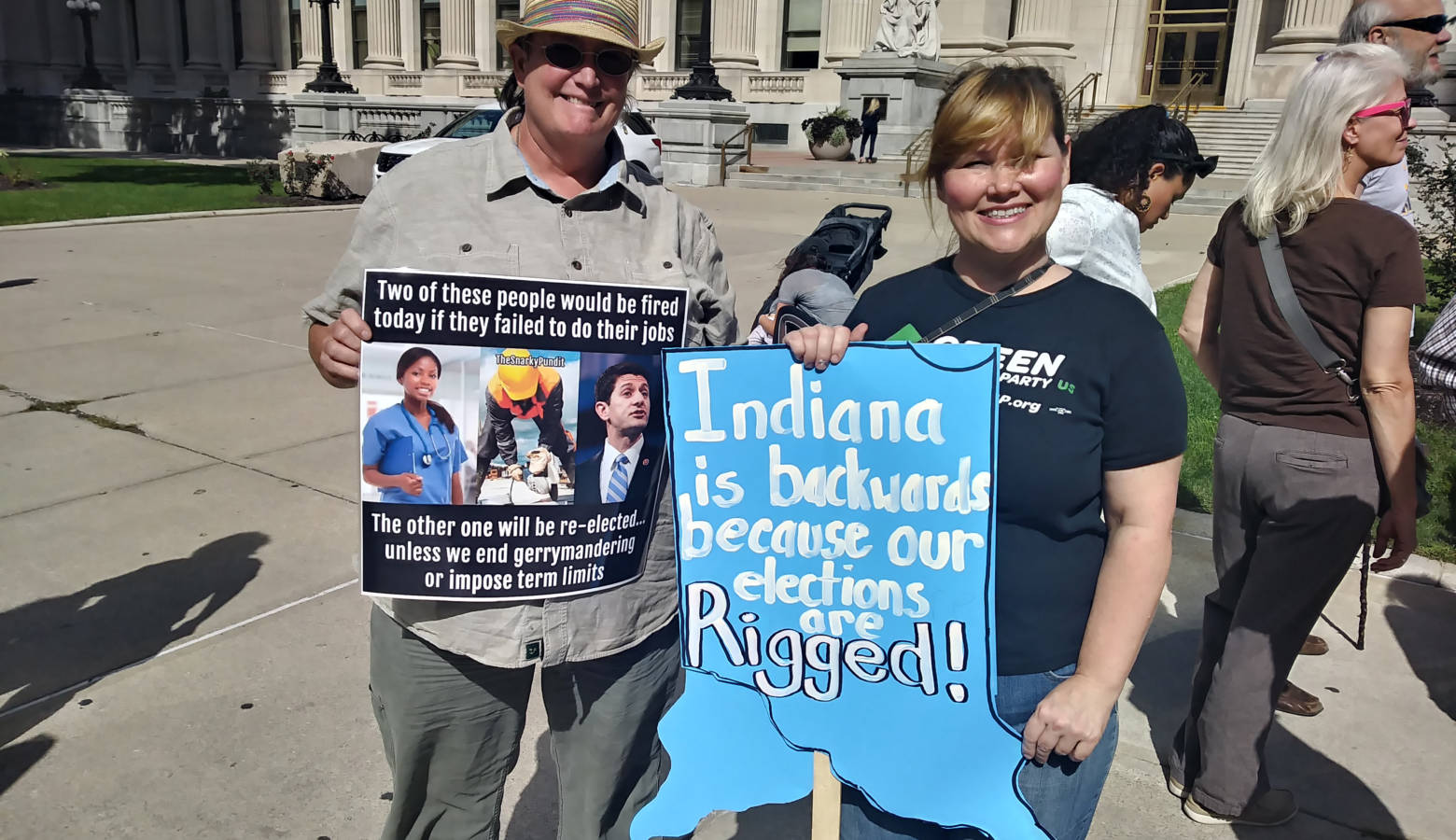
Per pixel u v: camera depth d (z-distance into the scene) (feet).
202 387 22.26
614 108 6.51
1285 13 79.77
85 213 48.78
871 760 6.27
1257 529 9.16
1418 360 8.19
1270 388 8.77
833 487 6.07
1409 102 8.27
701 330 7.12
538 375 6.30
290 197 58.75
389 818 7.40
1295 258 8.50
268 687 11.38
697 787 6.45
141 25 138.00
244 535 15.16
